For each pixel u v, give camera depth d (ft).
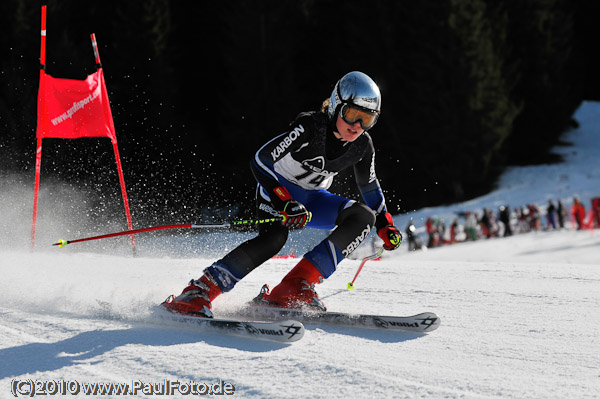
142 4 143.95
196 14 167.12
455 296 17.28
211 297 13.48
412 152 136.56
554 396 8.67
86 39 150.71
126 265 24.54
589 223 90.53
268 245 13.70
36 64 131.54
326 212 14.76
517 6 152.66
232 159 145.28
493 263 28.66
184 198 118.11
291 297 14.02
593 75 204.13
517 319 14.03
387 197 136.15
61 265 23.81
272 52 146.72
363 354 10.91
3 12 135.13
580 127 172.55
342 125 13.56
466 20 133.80
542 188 128.36
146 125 140.15
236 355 10.72
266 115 146.51
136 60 143.64
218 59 164.14
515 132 152.15
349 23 145.69
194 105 166.20
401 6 140.05
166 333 12.33
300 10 151.74
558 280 20.92
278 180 14.26
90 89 28.99
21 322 13.19
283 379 9.43
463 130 133.90
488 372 9.84
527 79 151.43
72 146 98.32
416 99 135.44
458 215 114.73
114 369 10.02
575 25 201.77
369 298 17.03
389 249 14.82
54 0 138.31
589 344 11.64
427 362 10.41
